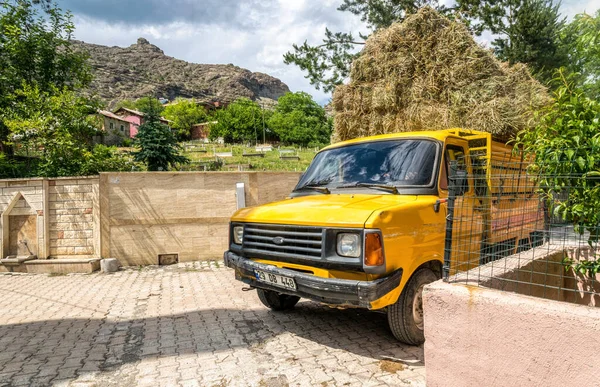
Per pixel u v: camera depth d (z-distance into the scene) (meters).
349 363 3.60
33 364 3.81
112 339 4.45
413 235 3.57
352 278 3.35
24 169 14.04
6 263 8.21
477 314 2.25
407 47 6.77
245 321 4.89
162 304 5.83
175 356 3.91
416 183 4.07
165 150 14.39
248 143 89.62
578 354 1.90
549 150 2.57
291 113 103.94
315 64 18.62
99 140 49.28
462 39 6.40
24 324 5.05
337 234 3.41
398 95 6.69
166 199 8.87
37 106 13.34
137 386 3.34
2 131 14.41
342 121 7.27
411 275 3.66
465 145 4.79
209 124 100.00
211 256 9.08
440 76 6.36
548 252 3.21
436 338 2.42
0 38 16.16
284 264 3.79
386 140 4.79
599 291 3.25
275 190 9.51
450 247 2.62
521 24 19.53
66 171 12.59
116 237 8.66
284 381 3.31
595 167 2.44
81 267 8.23
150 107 14.95
